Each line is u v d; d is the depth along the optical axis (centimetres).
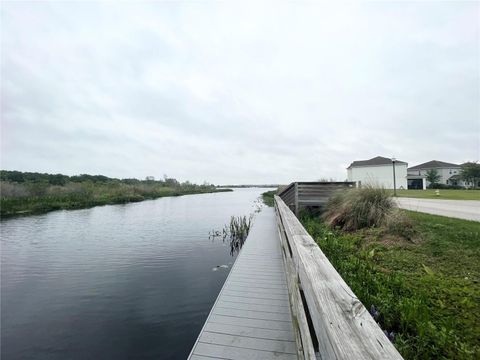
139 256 830
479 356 182
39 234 1184
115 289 575
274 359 210
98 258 812
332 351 73
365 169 3822
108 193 3092
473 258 368
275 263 484
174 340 391
